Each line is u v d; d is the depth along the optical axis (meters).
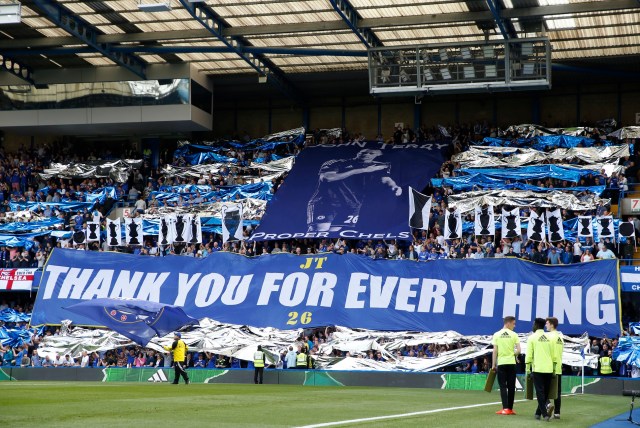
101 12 53.66
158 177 66.50
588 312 43.47
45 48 59.78
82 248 56.72
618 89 65.00
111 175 64.31
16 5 39.56
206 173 63.34
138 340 43.06
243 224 57.62
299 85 68.69
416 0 50.78
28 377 44.78
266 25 54.00
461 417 21.05
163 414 20.56
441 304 45.62
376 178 59.50
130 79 64.06
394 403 26.38
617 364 40.94
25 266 56.00
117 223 53.09
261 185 60.34
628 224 46.25
